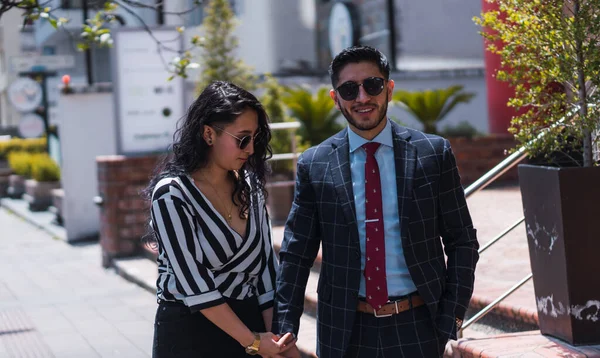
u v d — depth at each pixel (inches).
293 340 114.7
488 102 432.8
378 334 113.7
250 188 115.1
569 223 143.5
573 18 144.1
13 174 816.9
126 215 386.3
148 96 390.3
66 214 483.8
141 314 290.2
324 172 117.1
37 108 751.7
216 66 413.4
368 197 114.1
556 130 152.3
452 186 115.6
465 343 160.9
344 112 115.6
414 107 443.8
